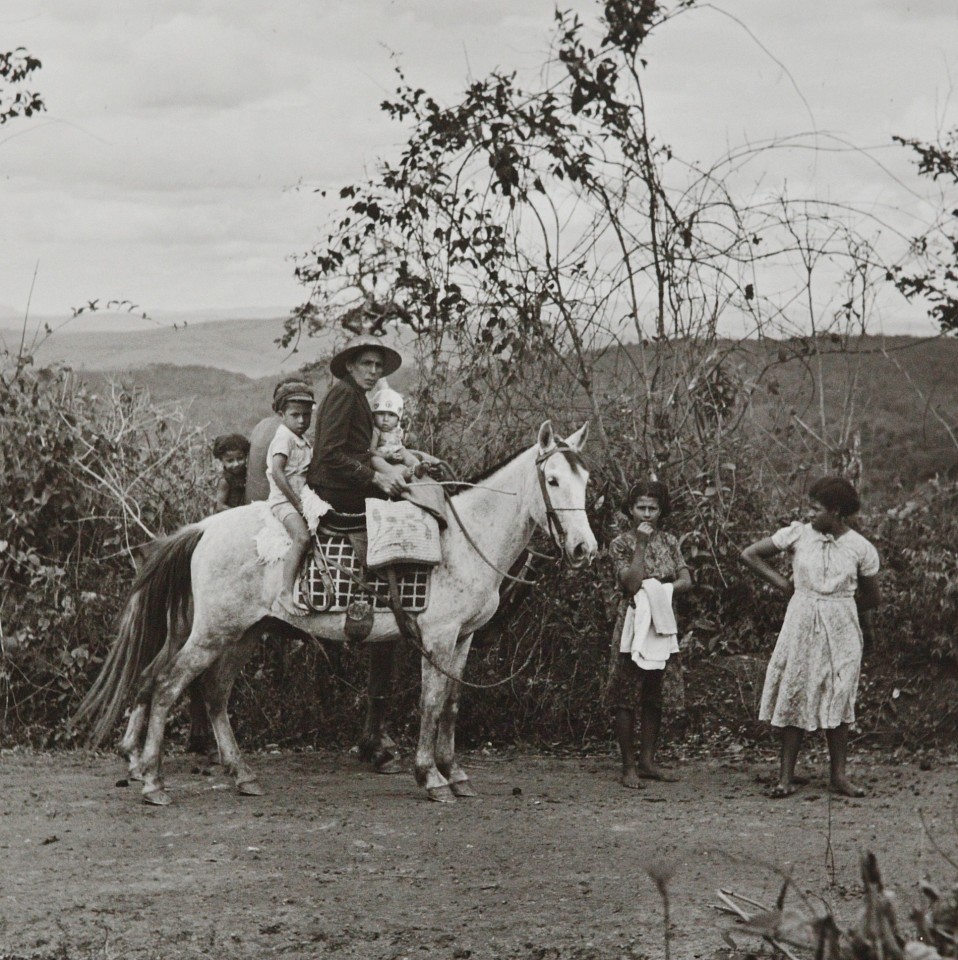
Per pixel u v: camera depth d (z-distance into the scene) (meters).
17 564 9.41
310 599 7.21
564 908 5.29
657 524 7.93
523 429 9.43
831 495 7.46
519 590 8.05
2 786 7.64
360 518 7.25
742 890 5.50
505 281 9.36
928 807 7.06
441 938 4.95
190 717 8.68
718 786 7.73
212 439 10.23
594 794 7.50
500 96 9.35
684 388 9.63
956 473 10.98
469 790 7.45
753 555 7.67
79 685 9.20
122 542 9.65
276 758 8.61
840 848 6.20
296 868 5.88
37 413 9.63
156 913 5.25
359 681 9.06
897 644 9.17
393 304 9.36
